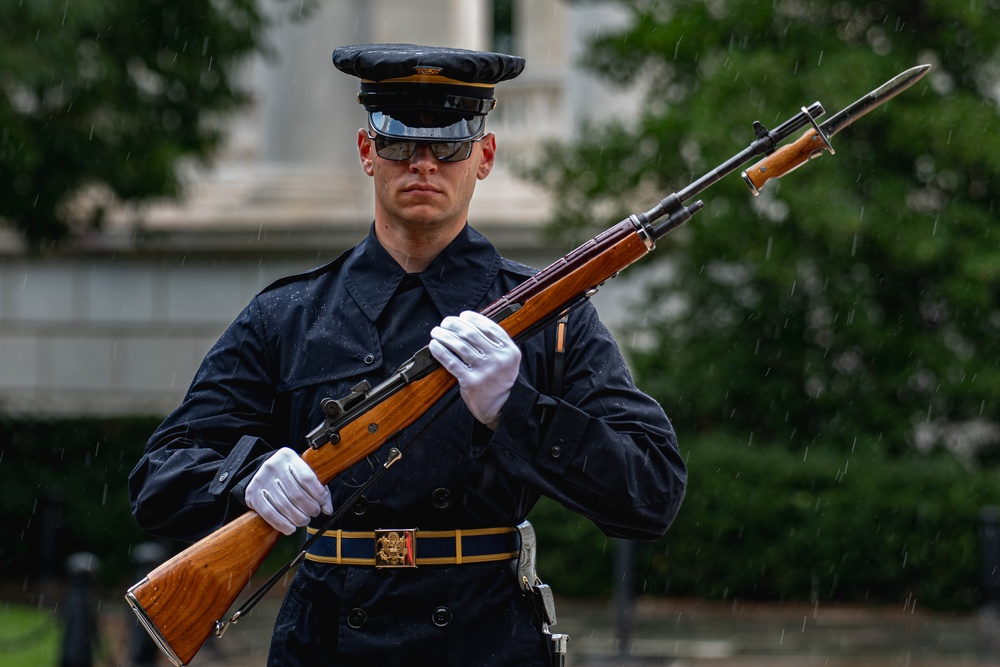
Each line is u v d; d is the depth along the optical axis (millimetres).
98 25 14836
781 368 16266
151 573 4309
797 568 15133
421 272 4648
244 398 4695
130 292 22906
